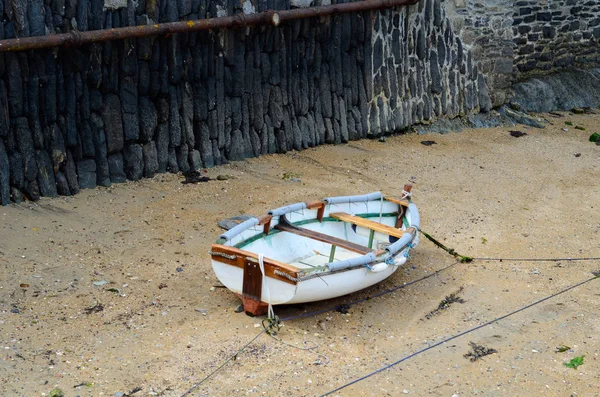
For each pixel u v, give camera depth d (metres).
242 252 7.47
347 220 8.98
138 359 6.81
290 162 12.66
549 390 6.71
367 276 7.86
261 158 12.65
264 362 6.89
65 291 7.94
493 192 12.05
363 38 13.70
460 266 9.27
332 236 8.78
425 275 8.95
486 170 13.12
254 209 10.56
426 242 9.96
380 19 13.88
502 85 16.16
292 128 13.09
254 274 7.45
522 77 17.38
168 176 11.48
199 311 7.73
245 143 12.48
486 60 15.77
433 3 14.64
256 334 7.35
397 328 7.70
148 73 11.01
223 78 11.96
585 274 9.16
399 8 14.09
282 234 8.83
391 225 9.69
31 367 6.56
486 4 15.40
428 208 11.19
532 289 8.70
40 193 10.16
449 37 15.07
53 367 6.59
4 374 6.42
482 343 7.46
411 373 6.89
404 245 8.28
